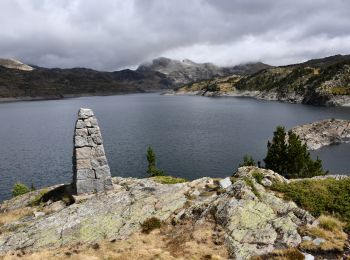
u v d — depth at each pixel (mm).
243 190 28938
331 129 157500
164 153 149250
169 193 32969
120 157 144625
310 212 26828
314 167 67812
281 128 70375
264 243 22984
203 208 28453
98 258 23438
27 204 42531
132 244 25312
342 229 24656
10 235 29453
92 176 38000
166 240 25516
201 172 120312
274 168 68562
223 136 186500
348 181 31672
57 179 119562
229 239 23656
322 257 21359
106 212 30625
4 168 135625
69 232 28250
